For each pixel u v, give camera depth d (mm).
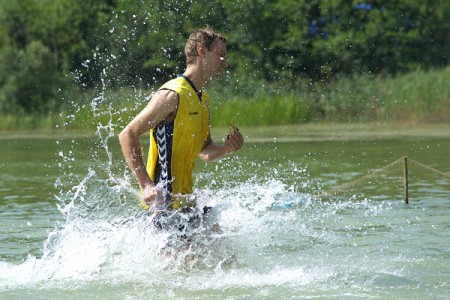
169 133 10297
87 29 77375
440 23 85500
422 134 43625
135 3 59438
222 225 11148
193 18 59938
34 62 76125
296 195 16891
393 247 11797
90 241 10797
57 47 78625
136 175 10133
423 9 85250
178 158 10398
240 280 9883
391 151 31125
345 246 11859
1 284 9883
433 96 55094
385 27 83125
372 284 9648
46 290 9570
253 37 76250
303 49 79000
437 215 14633
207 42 10594
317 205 15883
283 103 56688
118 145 37188
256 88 63094
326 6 83062
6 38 85062
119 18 60188
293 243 12039
